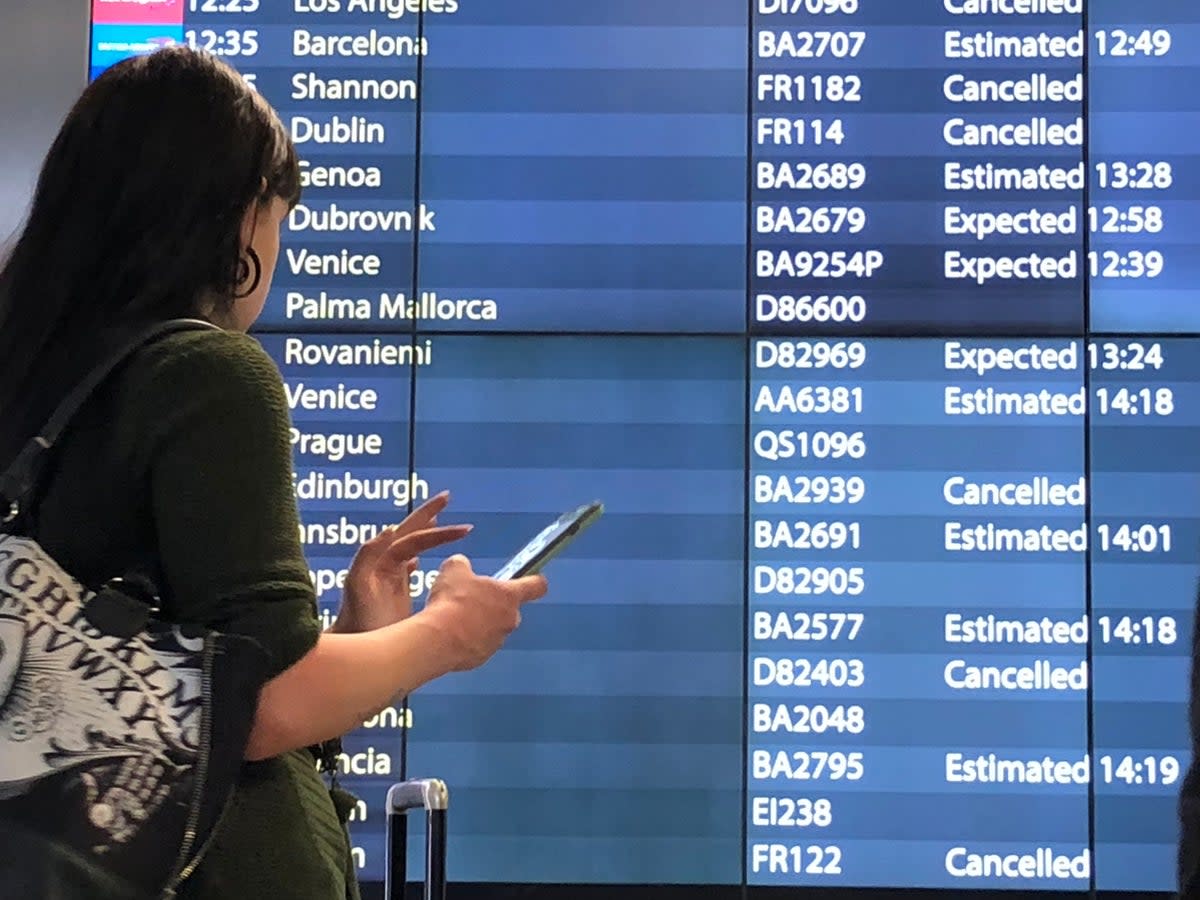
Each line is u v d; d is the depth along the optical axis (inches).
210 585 39.7
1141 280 114.0
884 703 110.7
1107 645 110.7
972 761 109.7
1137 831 108.6
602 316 114.7
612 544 112.5
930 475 112.7
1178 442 112.3
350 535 113.7
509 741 110.7
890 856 109.1
